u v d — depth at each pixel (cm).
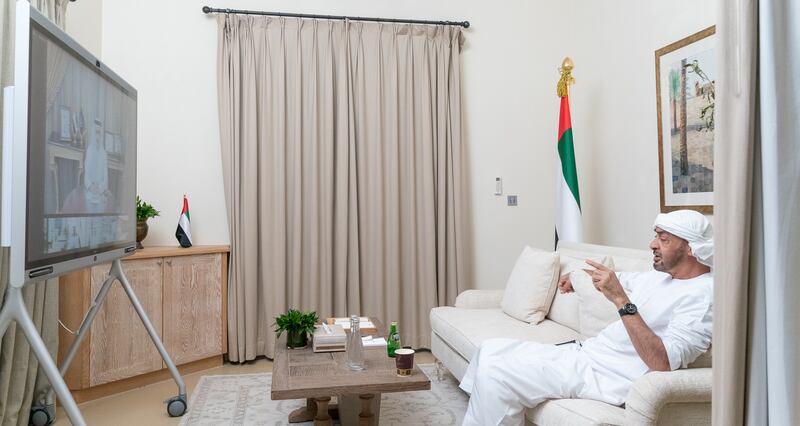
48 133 181
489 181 427
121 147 256
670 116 324
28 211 166
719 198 100
